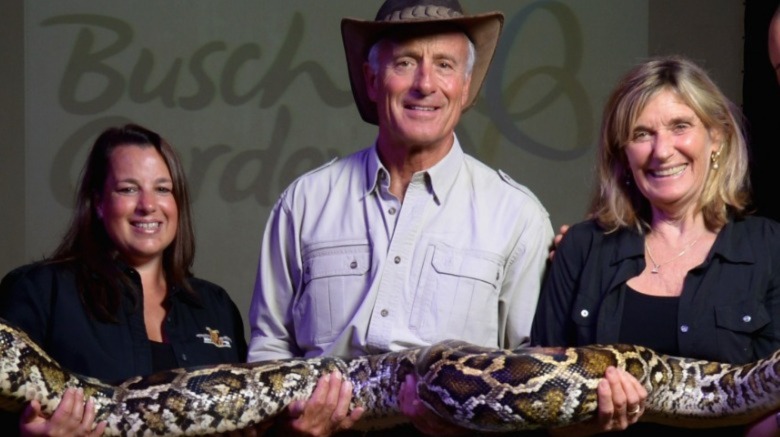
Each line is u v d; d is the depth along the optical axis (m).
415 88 4.56
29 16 8.39
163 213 4.75
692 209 4.37
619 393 3.84
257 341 4.82
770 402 3.99
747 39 8.27
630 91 4.38
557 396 3.87
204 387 4.23
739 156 4.37
